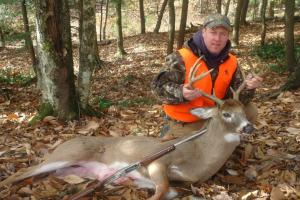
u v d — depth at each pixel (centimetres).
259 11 1520
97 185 228
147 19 1580
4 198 227
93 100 493
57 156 253
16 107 443
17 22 918
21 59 973
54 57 360
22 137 329
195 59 249
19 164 272
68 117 370
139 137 260
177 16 1602
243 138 294
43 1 353
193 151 237
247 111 269
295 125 331
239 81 260
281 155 270
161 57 968
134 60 956
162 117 389
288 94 430
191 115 259
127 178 245
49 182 242
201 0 1636
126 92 613
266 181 241
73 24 1272
